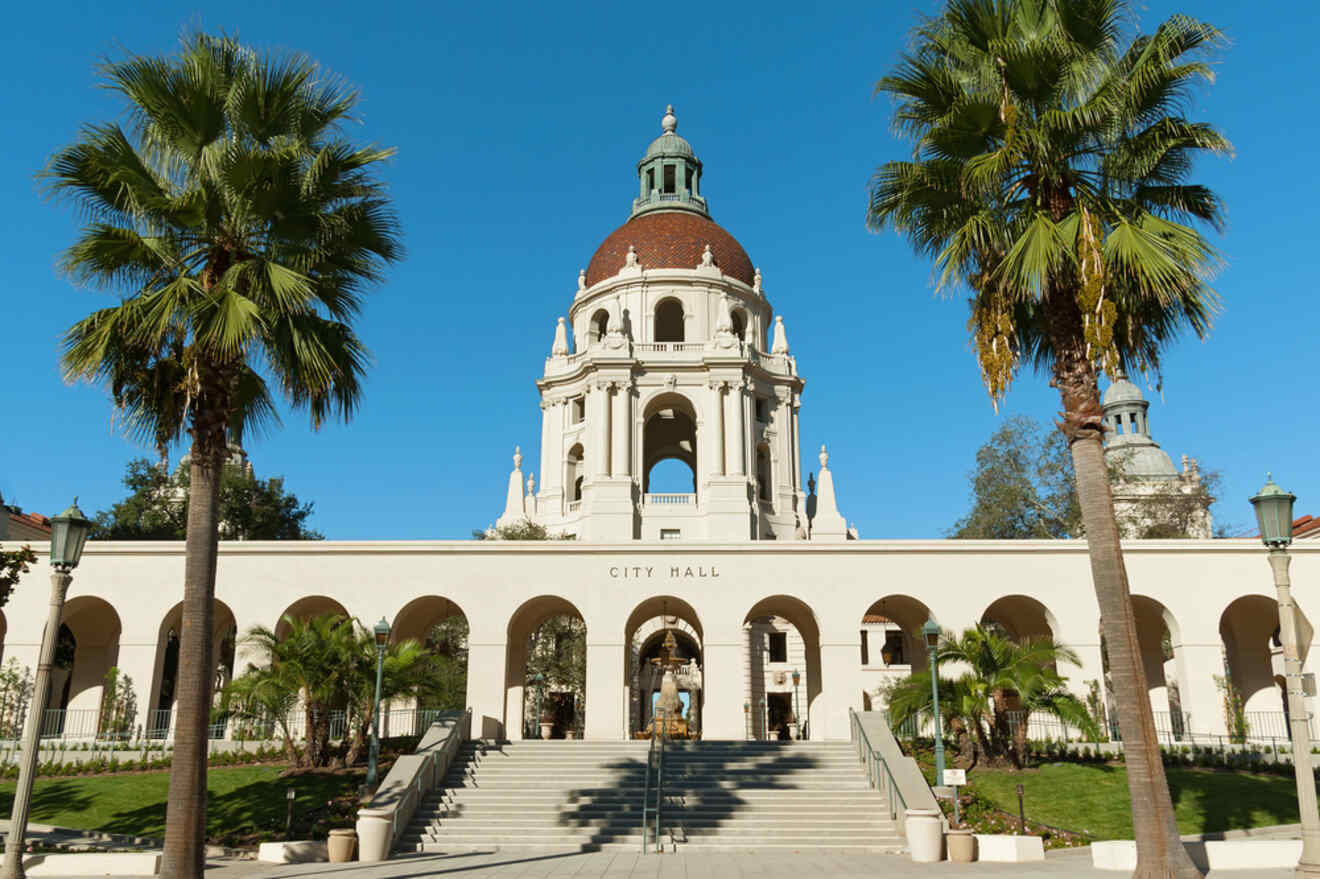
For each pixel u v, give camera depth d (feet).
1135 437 269.85
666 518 175.01
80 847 79.10
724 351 183.11
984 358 61.67
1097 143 60.80
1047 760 103.91
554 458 191.31
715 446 177.68
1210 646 117.39
